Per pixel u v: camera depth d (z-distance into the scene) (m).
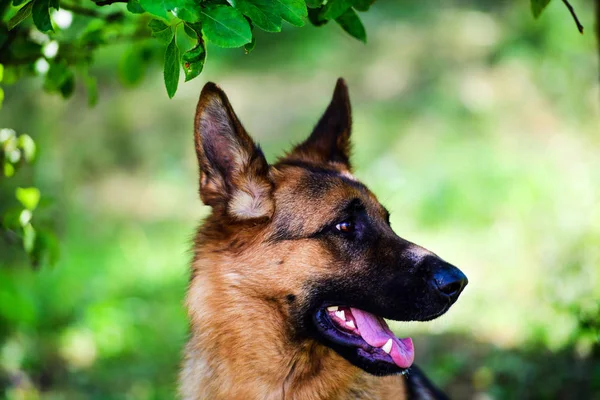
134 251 10.54
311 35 16.34
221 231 3.94
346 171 4.31
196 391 4.00
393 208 10.73
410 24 16.22
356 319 3.98
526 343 6.45
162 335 8.20
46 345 7.78
